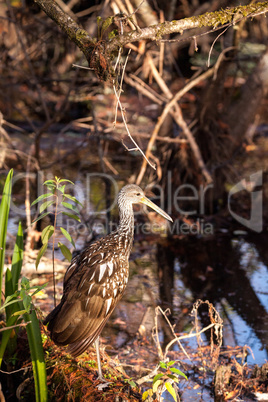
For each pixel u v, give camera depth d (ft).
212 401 24.43
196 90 73.46
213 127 48.44
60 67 72.28
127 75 42.96
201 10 43.32
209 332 30.78
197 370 26.99
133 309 33.30
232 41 42.39
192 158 47.93
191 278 37.76
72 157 59.93
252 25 64.54
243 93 49.34
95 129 45.70
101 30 18.97
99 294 20.67
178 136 47.16
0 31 54.44
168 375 19.89
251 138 70.23
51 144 62.44
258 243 44.24
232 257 41.42
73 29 19.49
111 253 22.11
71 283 20.98
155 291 35.78
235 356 28.30
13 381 23.76
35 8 56.49
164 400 24.68
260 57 48.60
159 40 19.63
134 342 29.53
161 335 30.37
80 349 20.47
